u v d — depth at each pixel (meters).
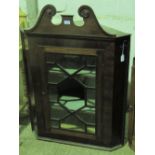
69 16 1.30
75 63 1.44
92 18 1.28
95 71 1.41
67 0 1.79
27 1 1.79
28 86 1.66
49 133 1.70
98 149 1.64
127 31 1.81
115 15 1.79
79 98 1.58
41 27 1.38
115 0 1.74
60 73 1.50
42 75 1.52
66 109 1.61
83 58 1.42
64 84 1.54
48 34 1.38
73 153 1.60
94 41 1.32
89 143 1.65
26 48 1.53
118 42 1.32
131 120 1.58
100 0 1.76
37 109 1.65
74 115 1.62
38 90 1.58
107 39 1.30
